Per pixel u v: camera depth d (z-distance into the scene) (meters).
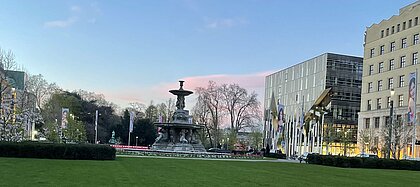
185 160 47.12
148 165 34.41
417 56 84.69
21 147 38.06
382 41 95.81
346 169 42.91
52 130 86.75
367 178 30.91
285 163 51.88
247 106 101.12
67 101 124.06
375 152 86.44
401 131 72.75
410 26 87.56
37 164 30.09
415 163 48.22
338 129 109.44
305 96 121.69
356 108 115.81
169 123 63.91
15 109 59.03
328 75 114.38
